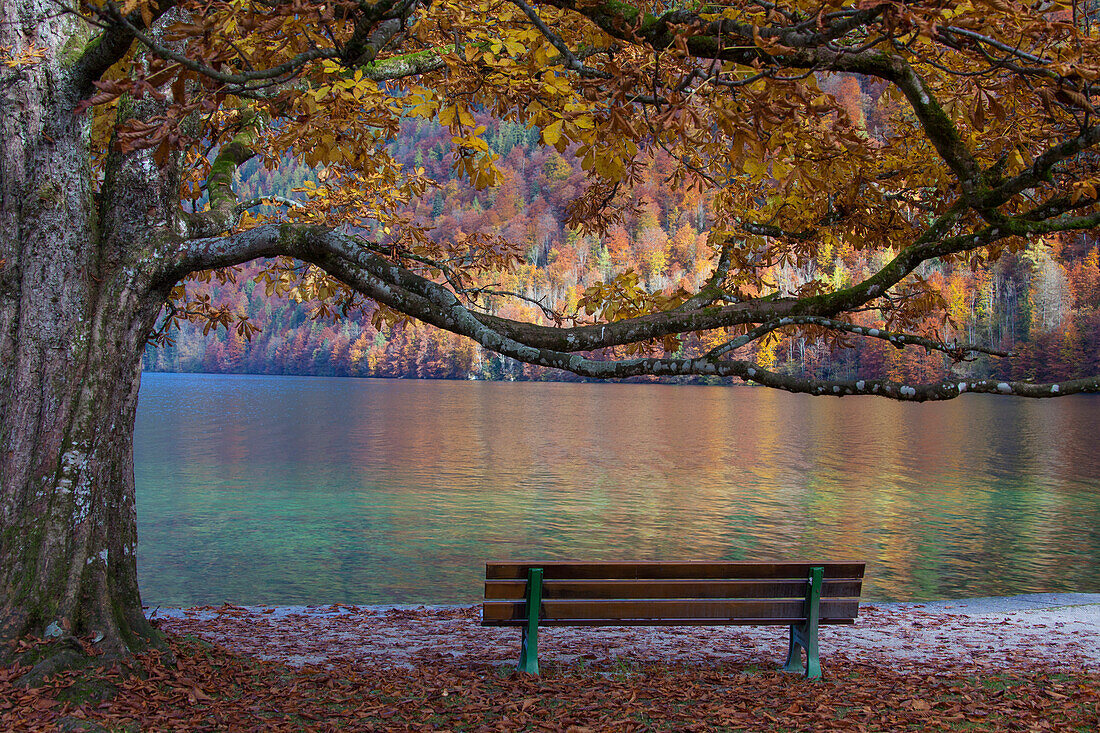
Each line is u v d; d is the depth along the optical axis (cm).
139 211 504
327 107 395
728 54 346
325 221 787
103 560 483
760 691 509
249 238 495
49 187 479
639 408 7194
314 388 11388
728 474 2788
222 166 648
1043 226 441
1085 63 313
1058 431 4597
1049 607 855
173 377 17388
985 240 482
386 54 621
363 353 17338
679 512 2006
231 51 376
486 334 447
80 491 477
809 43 309
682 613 547
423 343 16225
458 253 734
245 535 1711
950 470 2866
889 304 609
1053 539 1650
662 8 439
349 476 2705
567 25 500
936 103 409
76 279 487
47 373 479
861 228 737
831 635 720
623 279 613
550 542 1648
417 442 3981
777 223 739
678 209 17738
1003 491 2345
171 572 1387
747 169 350
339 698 480
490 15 479
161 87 493
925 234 524
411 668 574
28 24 469
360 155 439
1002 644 684
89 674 439
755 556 1513
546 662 595
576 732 423
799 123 447
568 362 445
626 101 335
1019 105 485
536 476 2728
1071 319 8988
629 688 511
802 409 7119
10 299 483
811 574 551
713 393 10631
